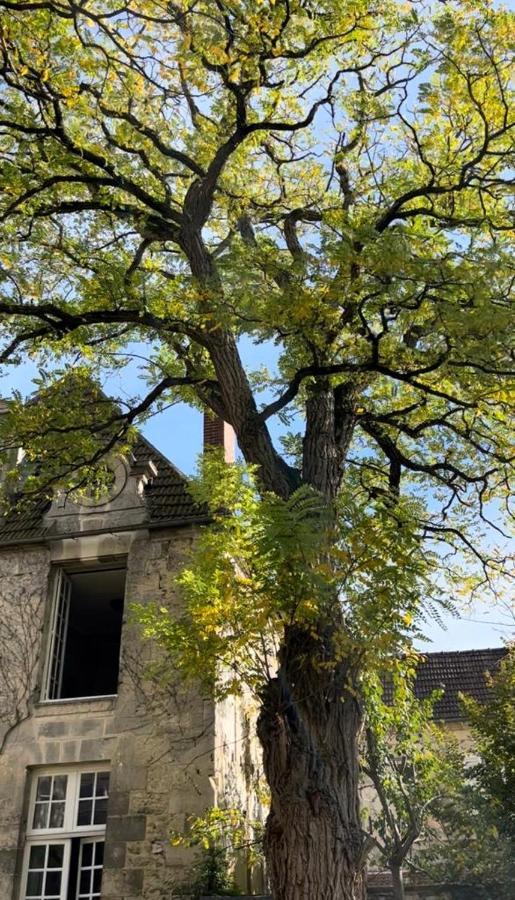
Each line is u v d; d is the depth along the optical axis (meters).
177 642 8.42
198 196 10.28
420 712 12.86
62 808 12.53
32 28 9.62
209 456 8.90
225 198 11.43
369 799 14.55
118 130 10.48
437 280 8.01
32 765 12.70
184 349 11.20
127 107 10.68
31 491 10.98
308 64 10.62
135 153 10.68
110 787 12.30
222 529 8.73
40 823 12.46
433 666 20.67
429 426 10.83
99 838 12.30
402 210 10.36
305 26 9.62
